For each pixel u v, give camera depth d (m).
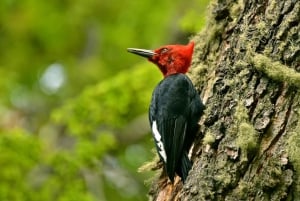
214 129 8.15
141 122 17.55
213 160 7.96
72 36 23.03
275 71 7.89
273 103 7.85
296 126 7.61
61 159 13.84
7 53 22.83
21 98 20.98
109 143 14.17
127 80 14.89
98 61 21.83
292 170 7.47
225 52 8.88
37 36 22.98
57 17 22.86
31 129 19.64
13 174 13.96
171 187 8.92
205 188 7.78
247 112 7.93
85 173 15.39
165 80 9.53
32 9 22.83
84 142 14.04
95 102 14.58
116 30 22.23
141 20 21.66
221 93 8.40
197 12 14.61
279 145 7.61
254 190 7.54
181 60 10.32
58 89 21.52
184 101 9.16
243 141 7.71
